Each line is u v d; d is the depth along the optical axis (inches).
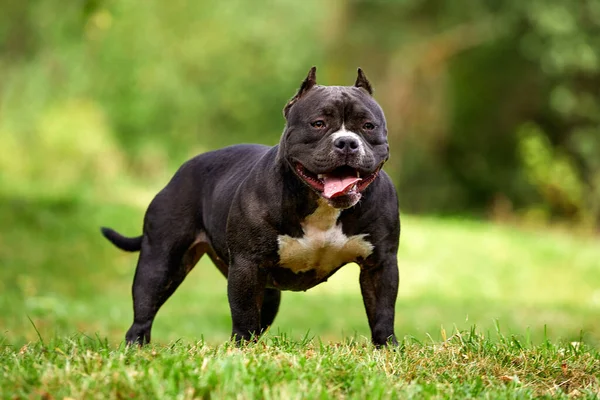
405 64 1133.7
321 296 591.5
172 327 451.8
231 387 178.5
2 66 967.0
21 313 443.5
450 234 787.4
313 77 241.0
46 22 893.8
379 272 243.3
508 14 1071.0
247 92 1082.7
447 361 221.6
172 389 177.5
